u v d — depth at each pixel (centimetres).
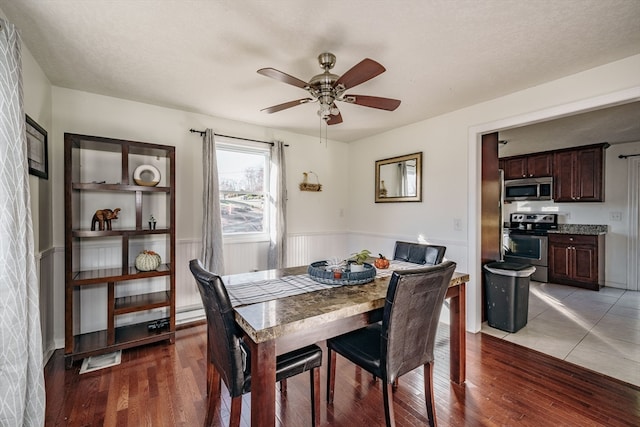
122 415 178
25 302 144
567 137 428
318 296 162
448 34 182
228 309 134
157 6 157
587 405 187
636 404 188
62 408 183
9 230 137
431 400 165
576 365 235
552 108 245
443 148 329
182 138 320
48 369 228
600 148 460
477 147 302
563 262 483
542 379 216
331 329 145
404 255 273
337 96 198
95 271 264
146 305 261
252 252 369
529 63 216
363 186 438
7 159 137
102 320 280
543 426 169
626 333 296
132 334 265
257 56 208
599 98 221
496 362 240
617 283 471
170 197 272
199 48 198
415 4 155
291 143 406
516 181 551
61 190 261
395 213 387
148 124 301
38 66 221
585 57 208
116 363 238
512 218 575
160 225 305
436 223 337
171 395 197
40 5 156
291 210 409
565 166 494
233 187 363
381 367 149
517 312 299
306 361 155
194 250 327
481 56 207
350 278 185
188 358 246
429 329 161
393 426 148
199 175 330
